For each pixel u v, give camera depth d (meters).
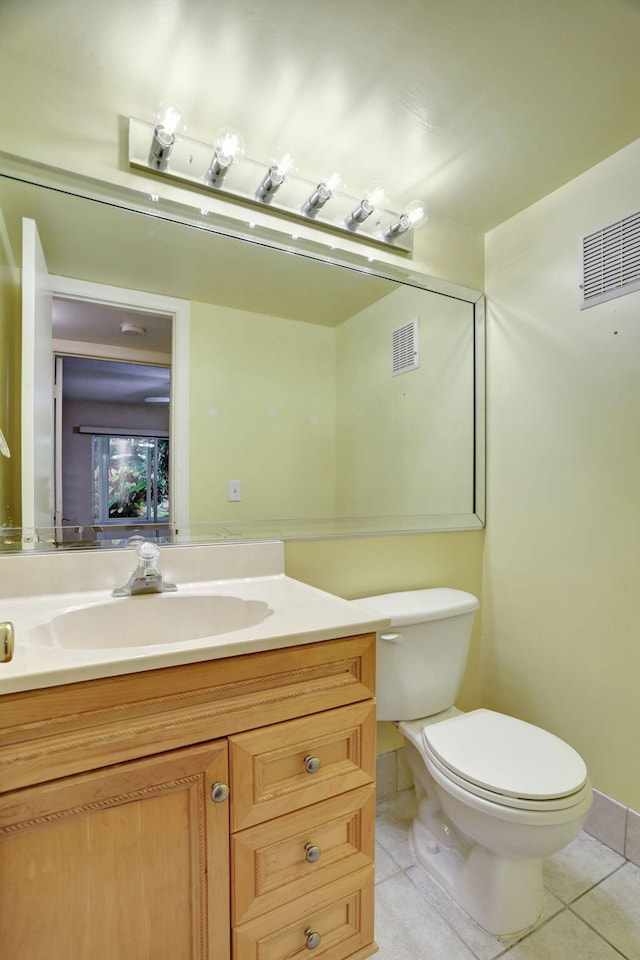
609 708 1.44
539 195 1.64
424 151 1.43
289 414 1.56
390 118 1.29
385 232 1.59
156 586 1.16
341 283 1.63
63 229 1.21
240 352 1.49
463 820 1.12
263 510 1.51
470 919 1.19
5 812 0.66
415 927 1.17
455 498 1.86
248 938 0.84
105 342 1.29
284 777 0.88
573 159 1.46
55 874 0.70
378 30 1.04
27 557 1.10
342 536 1.58
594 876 1.32
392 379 1.74
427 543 1.75
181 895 0.79
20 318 1.18
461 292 1.83
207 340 1.43
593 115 1.29
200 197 1.31
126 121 1.21
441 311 1.84
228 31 1.03
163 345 1.37
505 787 1.04
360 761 0.97
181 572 1.28
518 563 1.74
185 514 1.40
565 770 1.11
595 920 1.18
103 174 1.19
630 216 1.39
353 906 0.98
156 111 1.19
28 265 1.18
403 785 1.69
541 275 1.65
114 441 1.30
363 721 0.97
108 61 1.11
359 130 1.34
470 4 0.98
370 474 1.69
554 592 1.60
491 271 1.85
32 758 0.68
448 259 1.79
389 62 1.12
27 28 1.03
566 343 1.57
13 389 1.18
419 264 1.72
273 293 1.53
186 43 1.06
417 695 1.41
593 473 1.48
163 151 1.20
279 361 1.55
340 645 0.94
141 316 1.33
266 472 1.52
